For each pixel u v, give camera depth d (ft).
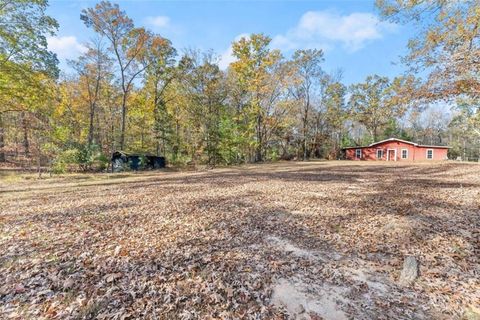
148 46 83.66
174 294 10.86
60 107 86.89
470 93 22.07
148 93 93.86
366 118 135.03
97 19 74.74
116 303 10.14
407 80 24.95
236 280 12.02
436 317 9.39
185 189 36.70
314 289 11.38
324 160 114.52
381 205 24.71
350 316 9.56
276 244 16.35
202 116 88.53
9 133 65.41
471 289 11.03
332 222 20.36
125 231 18.61
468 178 41.24
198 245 16.06
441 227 18.04
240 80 96.73
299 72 110.22
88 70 86.12
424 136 166.20
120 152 78.02
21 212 24.21
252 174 56.24
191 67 89.45
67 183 48.39
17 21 45.42
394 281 11.97
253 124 98.99
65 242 16.39
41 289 11.03
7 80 46.14
